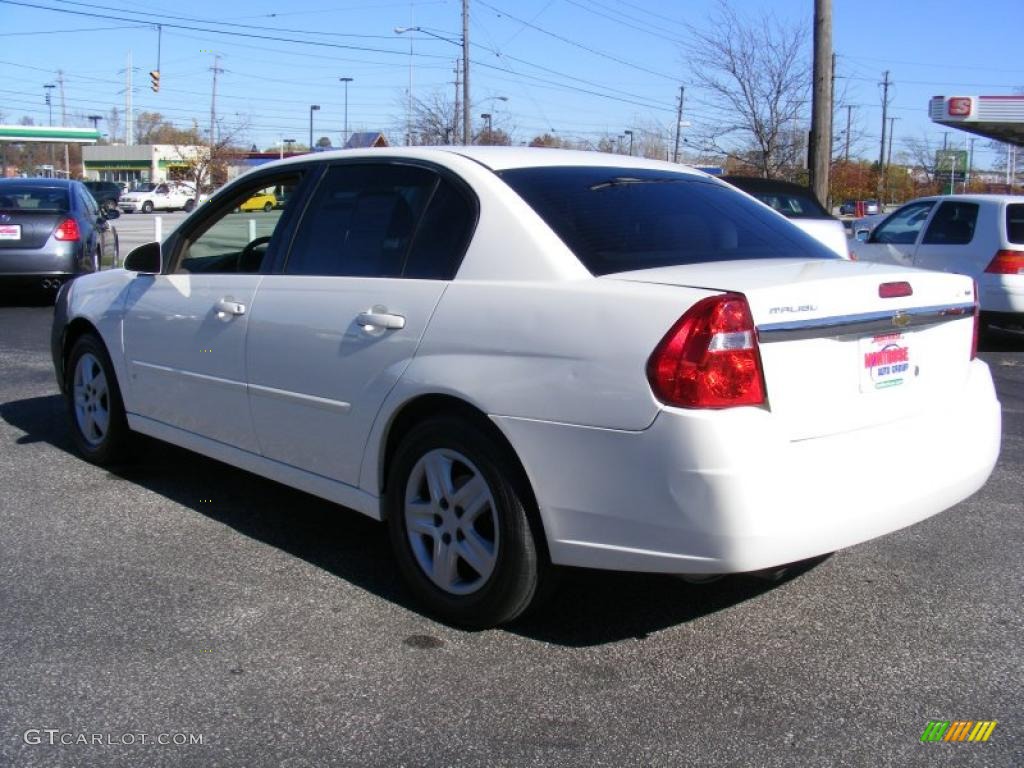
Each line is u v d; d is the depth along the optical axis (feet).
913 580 13.73
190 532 15.43
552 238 11.55
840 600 13.06
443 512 12.11
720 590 13.33
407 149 13.67
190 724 10.03
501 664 11.27
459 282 11.91
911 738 9.84
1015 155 163.43
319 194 14.44
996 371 30.60
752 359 9.96
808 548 10.23
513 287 11.37
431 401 12.10
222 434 15.39
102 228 46.21
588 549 10.72
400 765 9.39
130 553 14.55
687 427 9.83
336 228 13.96
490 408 11.17
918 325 11.50
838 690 10.76
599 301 10.60
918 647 11.76
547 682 10.87
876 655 11.55
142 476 18.34
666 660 11.40
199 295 15.60
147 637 11.85
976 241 33.83
